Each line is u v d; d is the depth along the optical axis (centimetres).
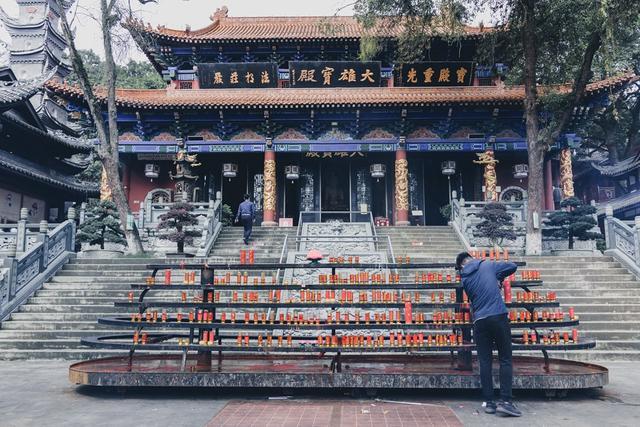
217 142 2742
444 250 1919
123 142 2725
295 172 2867
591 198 4006
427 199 3003
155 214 2186
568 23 1881
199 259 1681
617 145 4266
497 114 2630
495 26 2081
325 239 2052
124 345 776
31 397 740
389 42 2794
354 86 2780
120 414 636
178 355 911
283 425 576
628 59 3044
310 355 906
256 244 2039
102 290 1407
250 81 2794
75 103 2572
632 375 916
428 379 719
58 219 3073
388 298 849
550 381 711
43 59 3962
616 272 1529
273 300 862
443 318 794
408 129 2723
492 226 1894
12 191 2609
